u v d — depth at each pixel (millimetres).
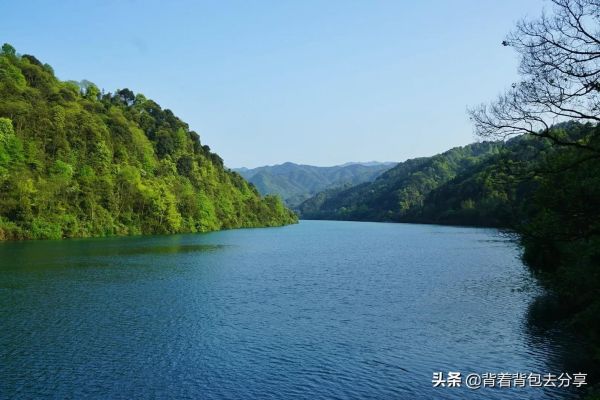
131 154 151375
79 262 63812
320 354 27203
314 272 59844
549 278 34625
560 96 16281
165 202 138375
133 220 128625
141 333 30906
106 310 36938
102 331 31188
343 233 157750
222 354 27094
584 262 27406
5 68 134625
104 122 151375
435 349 28125
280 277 55469
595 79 15695
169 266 63156
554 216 17609
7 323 32562
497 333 31250
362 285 49812
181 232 145750
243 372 24438
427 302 40906
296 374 24219
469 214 181750
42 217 103125
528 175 18719
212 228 165375
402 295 44219
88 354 26734
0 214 96500
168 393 21844
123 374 23938
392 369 24969
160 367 24953
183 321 34062
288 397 21578
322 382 23266
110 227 119438
